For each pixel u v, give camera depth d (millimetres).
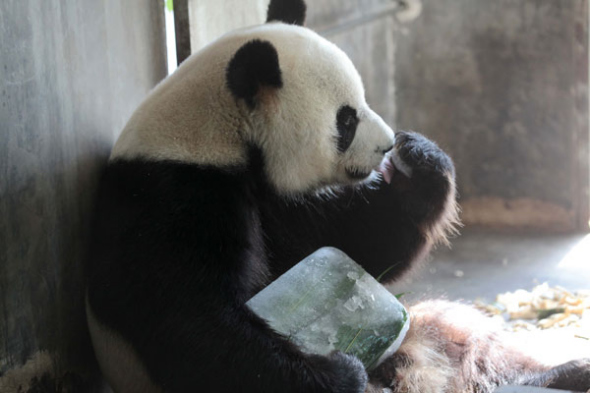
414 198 4512
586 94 8781
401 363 4035
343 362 3367
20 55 3254
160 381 3385
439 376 4020
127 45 4484
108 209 3574
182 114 3586
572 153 8953
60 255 3615
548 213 9172
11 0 3184
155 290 3270
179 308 3254
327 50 3822
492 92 9195
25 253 3301
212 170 3492
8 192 3172
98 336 3564
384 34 9477
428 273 7617
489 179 9344
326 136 3801
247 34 3822
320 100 3744
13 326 3207
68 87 3691
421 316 4441
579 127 8867
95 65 4004
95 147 4004
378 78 9586
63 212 3643
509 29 9016
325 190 4164
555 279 7293
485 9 9070
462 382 4164
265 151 3732
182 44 5340
